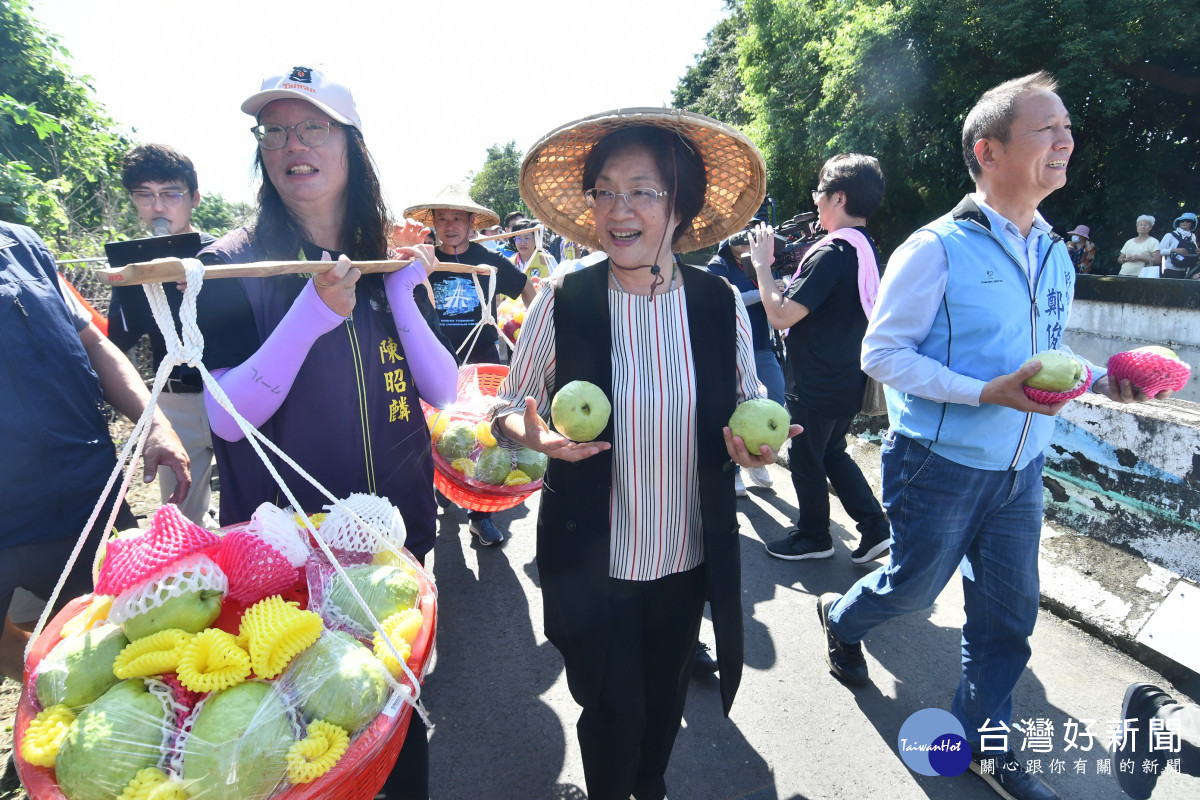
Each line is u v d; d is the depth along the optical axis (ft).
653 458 6.13
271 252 6.08
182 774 3.96
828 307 11.87
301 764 4.06
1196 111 46.55
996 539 7.72
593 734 6.53
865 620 8.97
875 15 49.70
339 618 5.11
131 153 11.99
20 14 30.94
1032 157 6.72
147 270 3.72
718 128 5.78
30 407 6.54
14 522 6.56
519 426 6.14
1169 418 10.82
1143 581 10.85
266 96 5.76
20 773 4.17
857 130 54.49
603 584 6.21
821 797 8.00
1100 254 50.42
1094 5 43.19
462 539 14.85
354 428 6.24
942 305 7.29
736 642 6.56
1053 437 12.82
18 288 6.57
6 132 26.35
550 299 6.32
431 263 6.62
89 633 4.58
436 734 9.11
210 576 4.57
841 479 13.29
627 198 5.84
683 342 6.15
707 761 8.53
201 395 11.03
